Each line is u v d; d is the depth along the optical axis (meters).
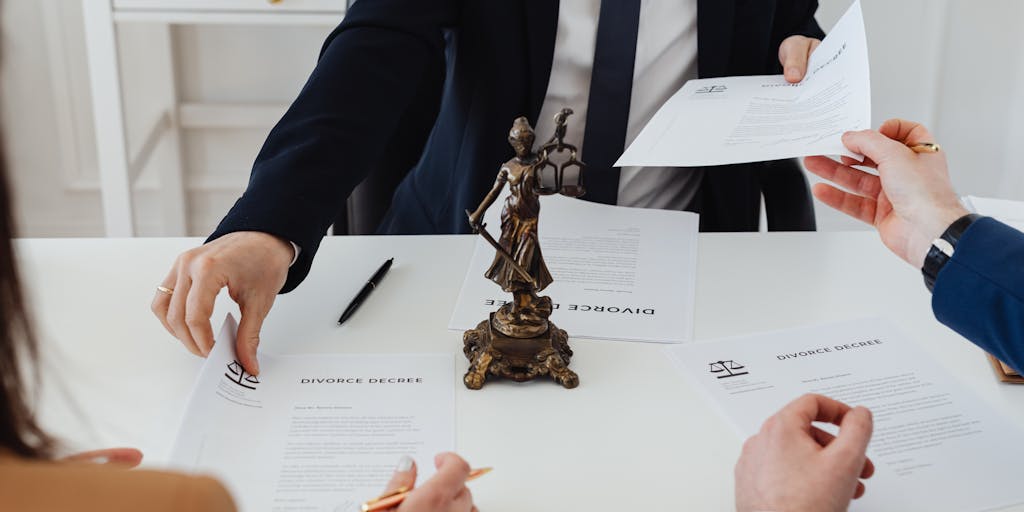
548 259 1.18
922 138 1.06
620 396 0.94
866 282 1.17
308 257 1.04
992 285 0.87
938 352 1.02
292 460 0.84
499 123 1.46
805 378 0.97
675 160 1.09
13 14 2.42
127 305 1.09
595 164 1.47
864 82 1.13
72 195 2.63
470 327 1.06
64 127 2.55
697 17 1.43
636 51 1.45
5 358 0.43
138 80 2.51
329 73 1.22
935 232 0.94
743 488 0.76
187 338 0.96
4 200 0.41
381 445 0.86
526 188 0.92
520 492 0.81
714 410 0.92
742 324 1.07
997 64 2.55
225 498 0.42
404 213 1.56
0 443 0.44
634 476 0.83
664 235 1.25
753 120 1.17
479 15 1.41
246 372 0.95
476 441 0.87
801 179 1.46
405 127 1.55
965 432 0.88
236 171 2.66
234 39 2.53
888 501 0.80
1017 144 2.60
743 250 1.24
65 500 0.40
